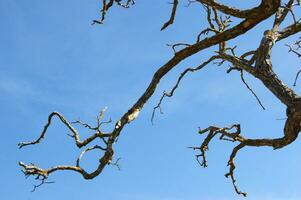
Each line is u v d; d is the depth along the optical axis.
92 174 7.82
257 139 8.28
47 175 7.85
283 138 7.61
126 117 7.76
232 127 8.45
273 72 7.82
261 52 8.02
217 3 6.93
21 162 7.82
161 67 7.99
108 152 7.68
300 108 7.21
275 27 8.41
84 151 8.10
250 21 7.00
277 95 7.61
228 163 9.16
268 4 6.61
